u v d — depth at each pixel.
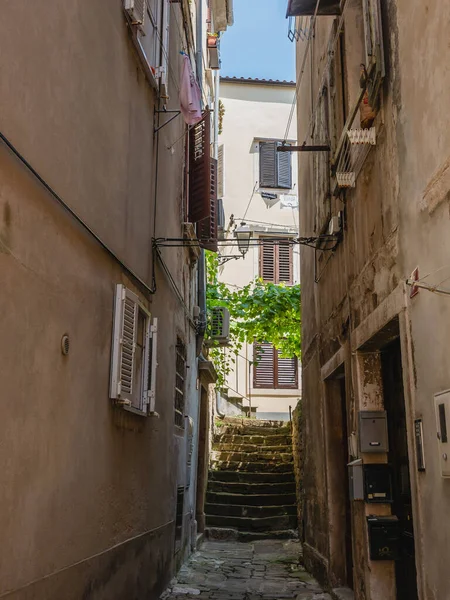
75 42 3.72
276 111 17.53
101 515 4.11
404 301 3.71
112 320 4.39
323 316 7.05
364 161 4.82
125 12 4.88
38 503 3.06
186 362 8.41
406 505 4.54
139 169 5.36
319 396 7.29
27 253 2.96
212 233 8.52
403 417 4.62
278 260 16.66
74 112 3.69
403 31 3.73
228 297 12.34
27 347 2.95
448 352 3.03
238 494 11.71
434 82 3.18
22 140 2.93
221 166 16.97
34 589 2.97
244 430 14.14
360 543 4.95
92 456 3.92
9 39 2.80
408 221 3.66
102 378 4.16
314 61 7.40
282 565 8.40
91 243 3.96
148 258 5.66
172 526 7.03
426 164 3.33
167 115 6.77
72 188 3.64
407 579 4.47
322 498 6.98
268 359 16.27
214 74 13.47
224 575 7.61
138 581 5.14
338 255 6.04
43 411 3.14
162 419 6.32
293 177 17.23
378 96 4.26
